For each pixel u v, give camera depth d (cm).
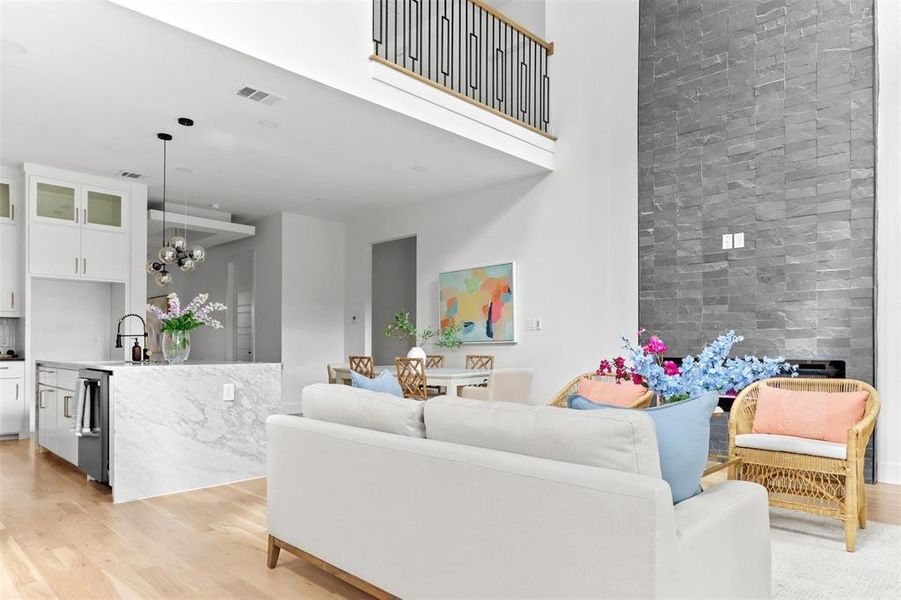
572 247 598
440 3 741
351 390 247
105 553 278
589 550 154
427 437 212
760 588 195
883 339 427
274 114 450
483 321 671
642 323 532
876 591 239
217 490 395
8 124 468
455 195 714
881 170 432
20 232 588
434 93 480
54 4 299
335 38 407
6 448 530
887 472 423
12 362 568
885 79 433
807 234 448
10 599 230
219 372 416
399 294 965
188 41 339
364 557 217
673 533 148
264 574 255
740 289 477
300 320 822
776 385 372
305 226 836
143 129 480
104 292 666
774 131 467
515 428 182
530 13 682
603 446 162
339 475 229
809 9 455
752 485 201
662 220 525
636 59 560
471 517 181
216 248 966
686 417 182
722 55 498
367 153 550
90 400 397
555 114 621
